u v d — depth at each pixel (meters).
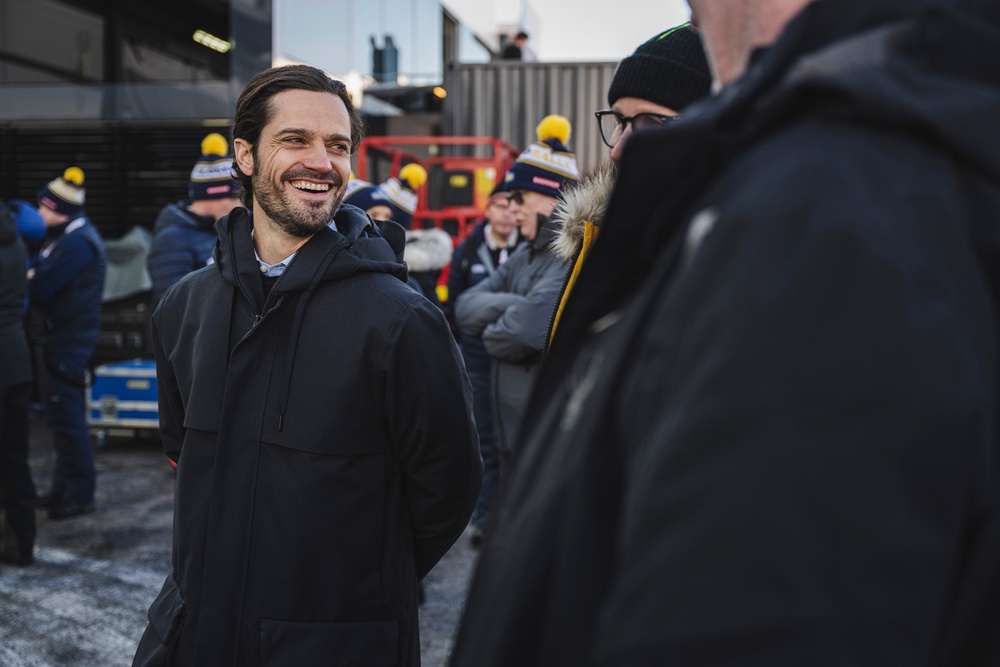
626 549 0.55
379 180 8.38
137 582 3.83
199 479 1.62
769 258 0.53
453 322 4.80
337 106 1.70
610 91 1.56
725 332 0.53
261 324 1.60
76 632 3.31
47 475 5.67
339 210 1.83
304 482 1.55
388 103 8.61
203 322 1.68
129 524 4.66
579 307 0.75
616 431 0.63
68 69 9.53
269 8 7.15
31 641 3.21
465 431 1.69
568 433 0.70
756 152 0.60
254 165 1.69
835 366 0.50
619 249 0.71
